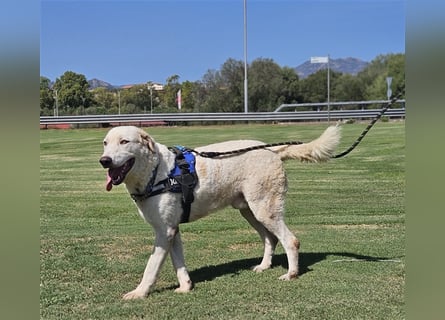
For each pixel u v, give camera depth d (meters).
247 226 8.75
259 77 67.81
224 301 5.14
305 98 71.44
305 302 5.08
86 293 5.45
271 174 5.86
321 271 6.09
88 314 4.86
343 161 17.41
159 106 70.88
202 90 69.75
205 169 5.61
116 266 6.43
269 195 5.86
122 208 10.59
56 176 15.62
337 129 6.21
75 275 6.07
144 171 5.26
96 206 10.81
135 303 5.12
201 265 6.55
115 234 8.20
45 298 5.27
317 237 7.84
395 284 5.56
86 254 6.99
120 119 36.34
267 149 6.00
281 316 4.73
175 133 29.59
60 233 8.27
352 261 6.49
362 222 8.80
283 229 5.93
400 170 15.02
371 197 11.21
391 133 25.39
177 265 5.59
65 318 4.75
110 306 5.05
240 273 6.13
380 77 69.81
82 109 54.31
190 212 5.59
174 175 5.43
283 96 68.69
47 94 54.97
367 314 4.74
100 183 14.16
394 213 9.48
